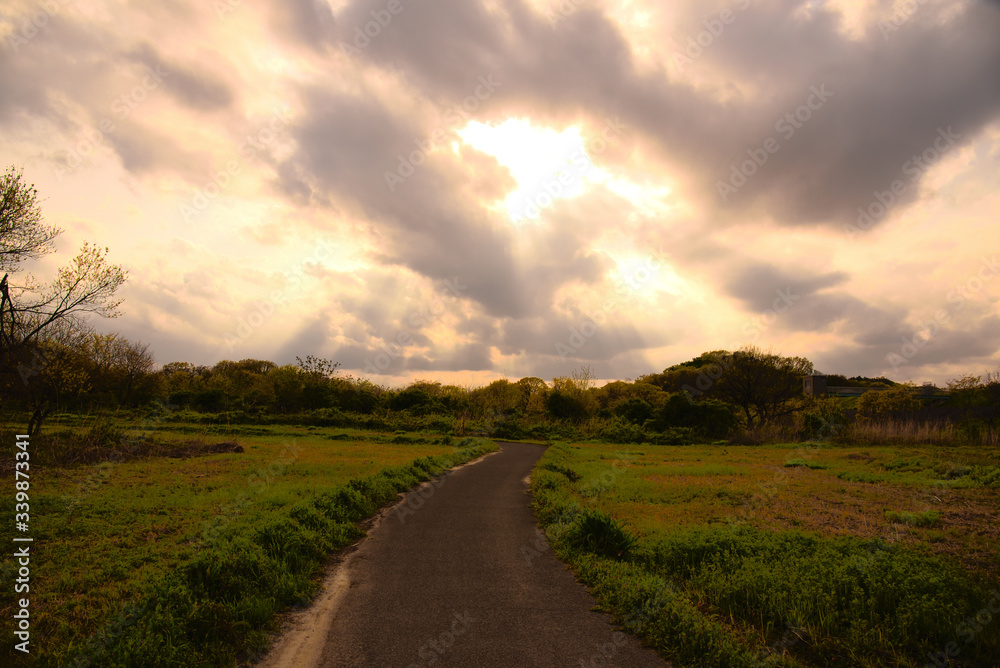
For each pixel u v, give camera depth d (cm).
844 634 539
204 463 1716
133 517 920
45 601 565
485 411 4678
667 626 536
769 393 4897
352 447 2683
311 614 591
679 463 2284
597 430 4278
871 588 607
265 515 923
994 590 623
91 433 1814
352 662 479
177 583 566
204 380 5975
